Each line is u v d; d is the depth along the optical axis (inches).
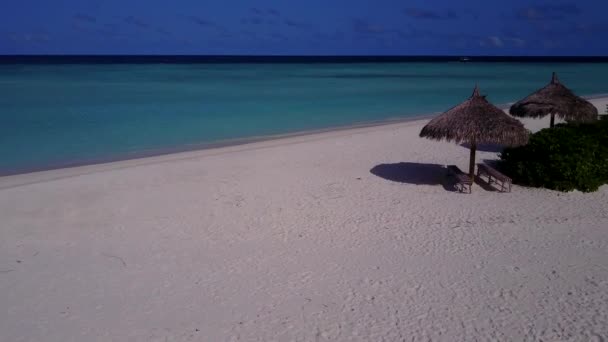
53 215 403.5
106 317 253.8
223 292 276.4
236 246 338.0
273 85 1921.8
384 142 702.5
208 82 2043.6
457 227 363.9
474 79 2400.3
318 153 634.2
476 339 229.1
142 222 386.0
